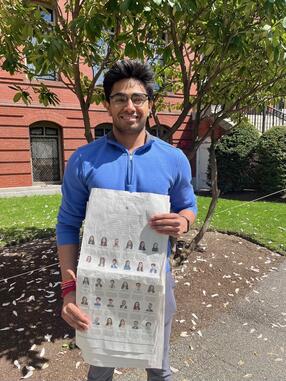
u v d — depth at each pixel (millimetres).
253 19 2816
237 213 7484
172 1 2219
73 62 2959
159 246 1427
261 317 3242
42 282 3764
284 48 2521
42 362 2562
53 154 11625
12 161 10555
